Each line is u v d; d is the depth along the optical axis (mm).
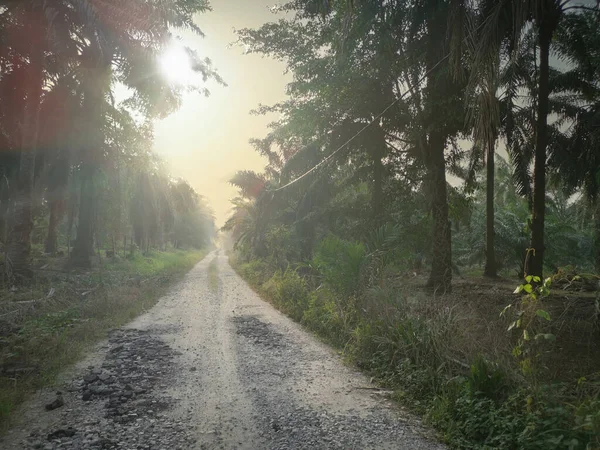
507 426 3912
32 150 14430
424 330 6320
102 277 15609
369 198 18703
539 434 3582
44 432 4082
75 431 4090
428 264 22641
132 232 31984
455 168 16609
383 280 8734
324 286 10453
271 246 23672
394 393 5332
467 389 4652
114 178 20891
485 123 7730
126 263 23109
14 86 16750
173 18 15602
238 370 6363
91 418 4438
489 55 7355
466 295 11984
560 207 30234
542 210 9867
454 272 20766
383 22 11547
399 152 16297
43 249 25281
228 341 8281
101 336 8250
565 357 6219
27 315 8906
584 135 15695
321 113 15656
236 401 5070
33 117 14633
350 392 5480
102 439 3934
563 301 9758
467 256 27922
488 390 4629
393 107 14000
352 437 4152
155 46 16031
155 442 3941
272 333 9086
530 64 12375
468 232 28266
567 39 11656
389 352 6492
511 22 7613
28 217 13922
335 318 8797
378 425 4445
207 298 14828
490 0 8211
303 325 10023
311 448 3910
